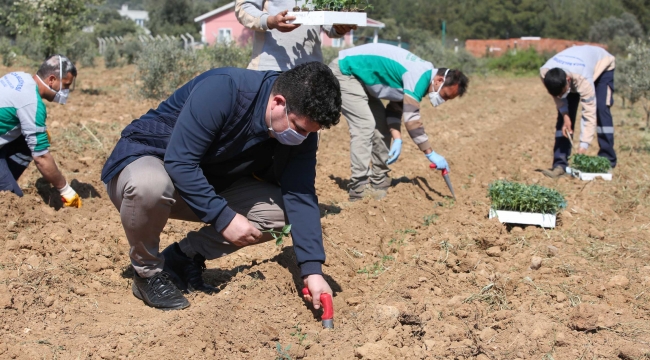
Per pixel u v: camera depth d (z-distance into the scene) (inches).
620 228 235.5
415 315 145.3
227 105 132.4
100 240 199.3
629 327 153.0
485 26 2940.5
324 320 145.4
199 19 1743.4
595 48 313.1
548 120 568.4
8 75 216.4
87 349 132.7
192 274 163.5
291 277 165.6
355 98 245.0
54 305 154.4
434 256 193.2
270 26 193.0
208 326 137.3
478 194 273.4
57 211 231.0
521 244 210.5
